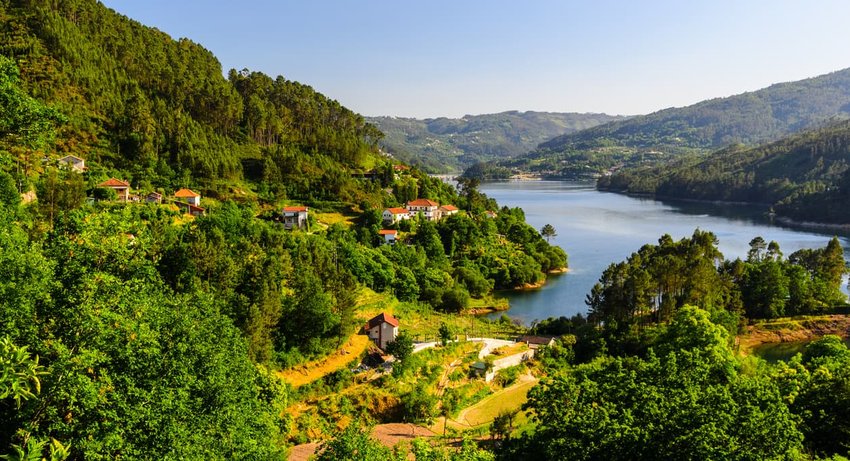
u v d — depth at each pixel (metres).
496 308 119.69
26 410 18.58
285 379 59.34
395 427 53.91
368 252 118.56
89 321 20.91
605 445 26.56
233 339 34.31
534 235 174.88
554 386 32.38
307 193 155.50
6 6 146.75
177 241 70.25
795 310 108.56
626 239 190.00
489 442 49.62
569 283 140.25
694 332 62.81
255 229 105.81
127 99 145.12
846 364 41.78
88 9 173.75
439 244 143.75
